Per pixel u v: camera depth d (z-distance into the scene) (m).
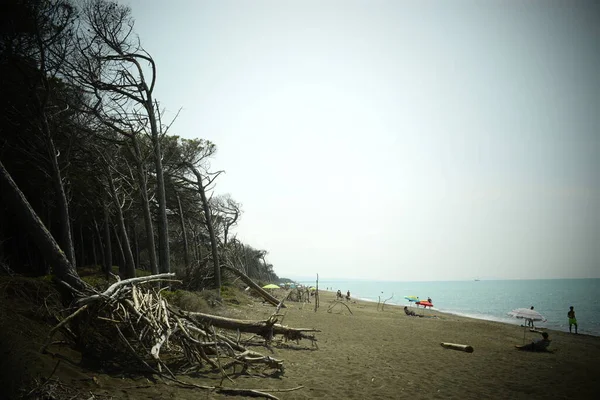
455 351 13.23
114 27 16.94
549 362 12.10
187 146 27.81
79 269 26.03
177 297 14.91
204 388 6.09
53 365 5.30
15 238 20.92
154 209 30.34
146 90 18.34
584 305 58.47
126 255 18.38
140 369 6.43
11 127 13.73
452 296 93.31
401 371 9.35
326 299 49.50
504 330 21.61
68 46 13.88
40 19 12.00
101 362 6.38
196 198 32.88
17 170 16.61
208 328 8.31
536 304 61.94
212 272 27.89
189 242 39.44
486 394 7.73
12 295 6.98
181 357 7.62
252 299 28.41
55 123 13.88
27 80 12.16
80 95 15.91
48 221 20.16
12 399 4.07
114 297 7.12
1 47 11.28
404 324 21.77
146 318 7.07
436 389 7.80
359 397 6.76
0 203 16.55
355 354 11.34
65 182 17.80
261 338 12.01
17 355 4.48
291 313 22.89
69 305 6.87
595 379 9.67
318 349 11.70
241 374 7.48
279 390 6.59
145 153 22.03
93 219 27.95
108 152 19.14
